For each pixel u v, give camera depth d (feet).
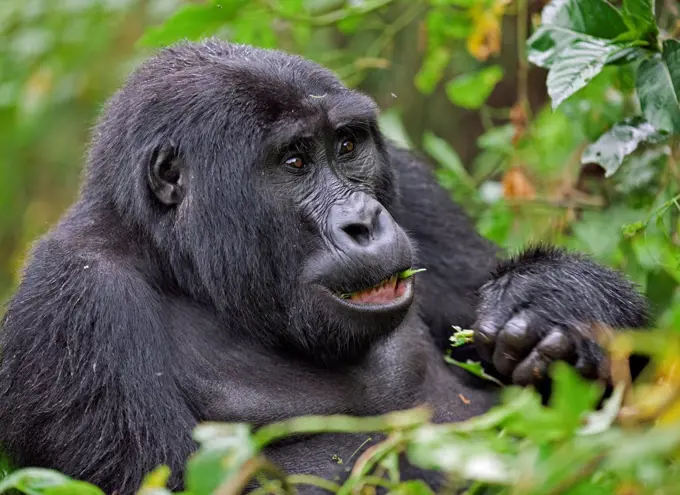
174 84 30.22
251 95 29.04
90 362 27.55
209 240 29.35
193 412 28.94
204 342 29.76
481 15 40.06
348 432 29.37
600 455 17.28
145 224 30.07
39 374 28.02
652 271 34.06
